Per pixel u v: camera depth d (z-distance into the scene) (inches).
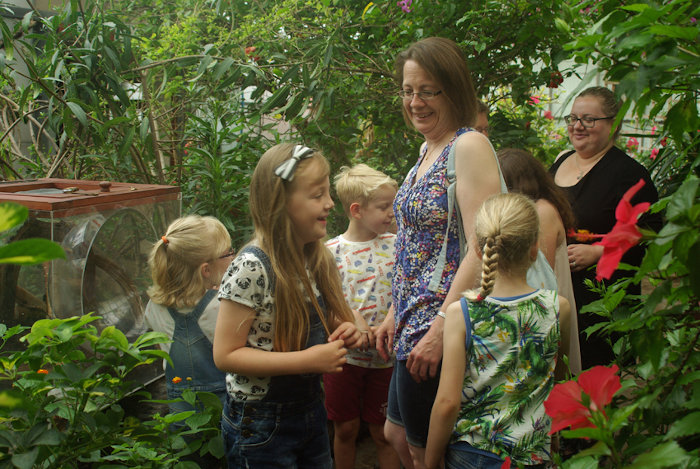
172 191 94.7
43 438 49.1
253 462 62.5
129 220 85.9
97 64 114.2
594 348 87.2
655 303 30.6
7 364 57.2
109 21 118.0
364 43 135.0
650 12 32.3
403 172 146.7
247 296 60.0
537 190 79.9
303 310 63.3
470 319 57.6
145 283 91.1
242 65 124.0
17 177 119.4
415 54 69.0
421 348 66.0
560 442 71.7
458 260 68.4
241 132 134.8
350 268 91.4
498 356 56.7
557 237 77.9
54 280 71.6
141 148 128.7
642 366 37.2
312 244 69.2
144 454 57.2
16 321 73.3
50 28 110.0
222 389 76.5
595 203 91.0
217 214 122.9
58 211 72.3
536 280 66.9
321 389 68.4
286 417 63.0
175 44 132.5
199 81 135.6
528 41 123.3
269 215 62.2
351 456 93.1
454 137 69.4
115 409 59.3
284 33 138.6
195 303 77.1
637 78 32.0
